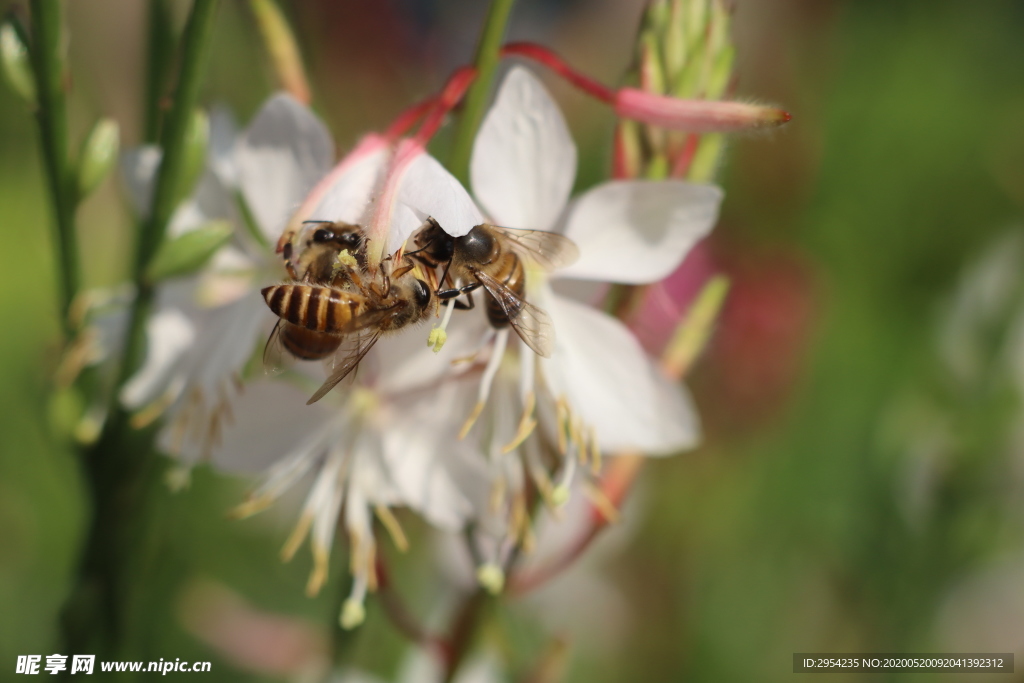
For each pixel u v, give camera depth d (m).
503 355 0.24
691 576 0.33
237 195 0.25
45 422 0.26
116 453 0.25
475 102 0.24
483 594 0.25
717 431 0.33
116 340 0.25
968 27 0.49
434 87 0.40
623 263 0.24
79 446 0.25
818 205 0.43
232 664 0.28
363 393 0.24
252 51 0.32
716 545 0.33
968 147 0.46
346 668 0.25
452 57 0.41
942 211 0.44
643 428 0.24
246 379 0.25
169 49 0.25
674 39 0.24
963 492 0.30
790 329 0.33
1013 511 0.30
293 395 0.24
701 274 0.33
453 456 0.24
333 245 0.24
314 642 0.27
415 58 0.40
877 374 0.38
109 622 0.25
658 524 0.33
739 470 0.34
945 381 0.30
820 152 0.42
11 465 0.30
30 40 0.24
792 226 0.40
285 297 0.23
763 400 0.33
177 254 0.24
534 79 0.24
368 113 0.38
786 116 0.23
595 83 0.24
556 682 0.25
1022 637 0.30
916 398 0.31
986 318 0.30
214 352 0.24
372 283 0.24
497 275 0.24
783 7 0.46
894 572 0.31
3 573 0.30
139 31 0.31
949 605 0.30
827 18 0.46
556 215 0.24
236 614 0.27
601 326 0.24
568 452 0.24
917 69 0.47
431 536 0.28
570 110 0.42
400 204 0.23
